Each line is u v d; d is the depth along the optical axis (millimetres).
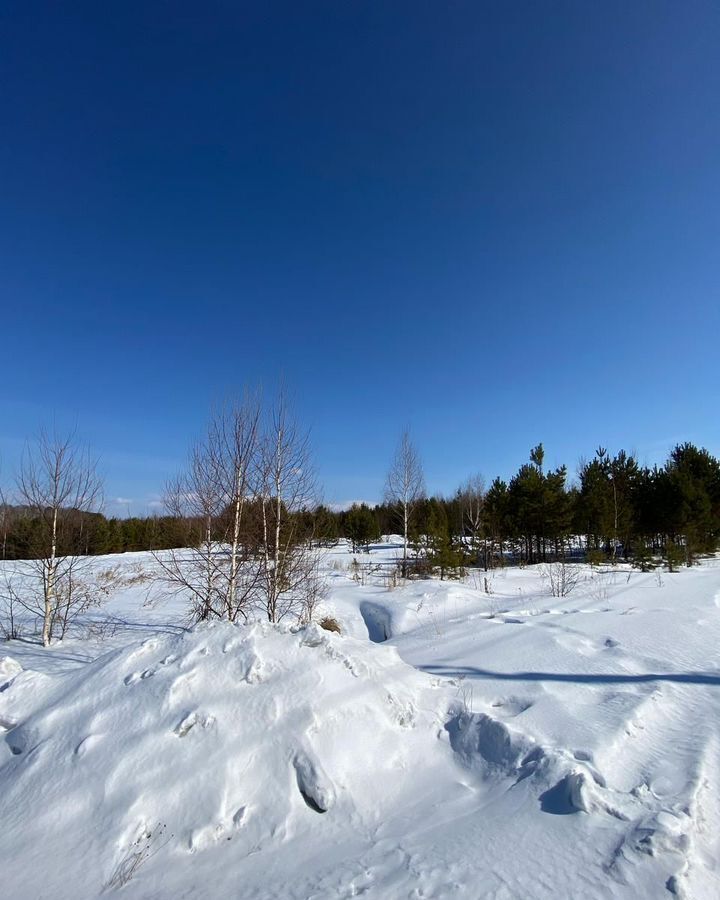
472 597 14422
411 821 3725
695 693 5668
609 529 25906
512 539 29766
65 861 3350
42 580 12656
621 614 10125
